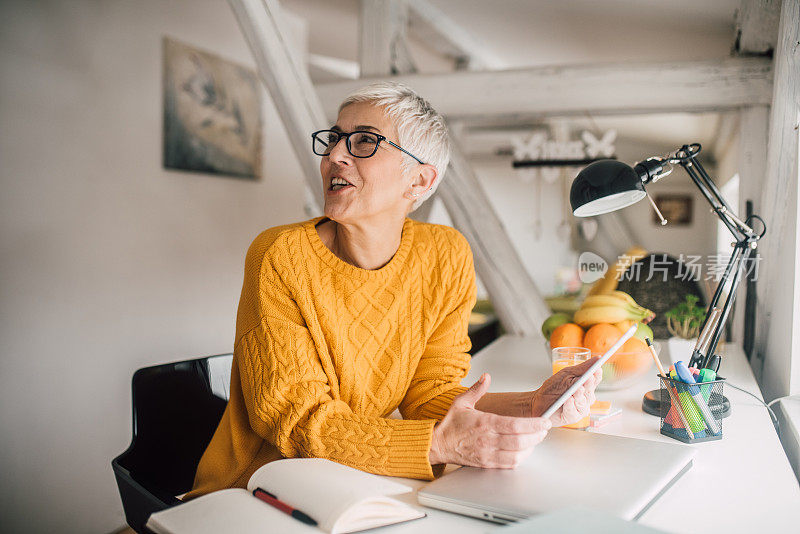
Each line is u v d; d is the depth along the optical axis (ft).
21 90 6.88
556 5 9.50
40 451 7.28
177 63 8.85
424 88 8.20
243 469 3.73
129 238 8.28
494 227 8.15
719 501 2.82
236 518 2.44
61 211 7.37
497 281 8.08
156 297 8.75
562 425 3.43
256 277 3.66
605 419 3.99
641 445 3.29
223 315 10.05
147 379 4.13
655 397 4.32
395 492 2.60
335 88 8.75
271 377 3.37
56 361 7.41
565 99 7.64
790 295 5.18
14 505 7.03
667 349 5.91
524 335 8.02
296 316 3.61
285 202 11.46
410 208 4.14
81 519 7.79
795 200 5.14
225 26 9.83
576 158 9.68
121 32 8.03
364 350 3.76
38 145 7.08
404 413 4.04
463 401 3.18
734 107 7.07
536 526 2.13
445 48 13.60
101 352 7.97
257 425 3.46
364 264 3.95
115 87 7.98
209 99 9.45
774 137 5.42
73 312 7.58
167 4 8.71
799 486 3.00
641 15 9.10
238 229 10.29
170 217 8.93
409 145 3.71
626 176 3.91
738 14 6.91
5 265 6.80
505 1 10.03
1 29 6.67
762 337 6.29
